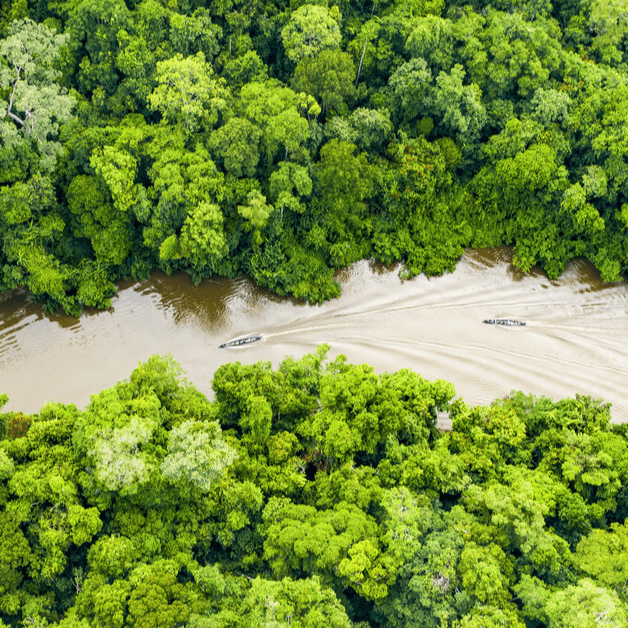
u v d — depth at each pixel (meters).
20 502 50.91
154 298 77.62
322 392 59.41
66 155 70.25
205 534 54.81
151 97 70.62
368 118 75.81
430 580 49.09
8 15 75.12
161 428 56.06
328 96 74.62
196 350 75.75
